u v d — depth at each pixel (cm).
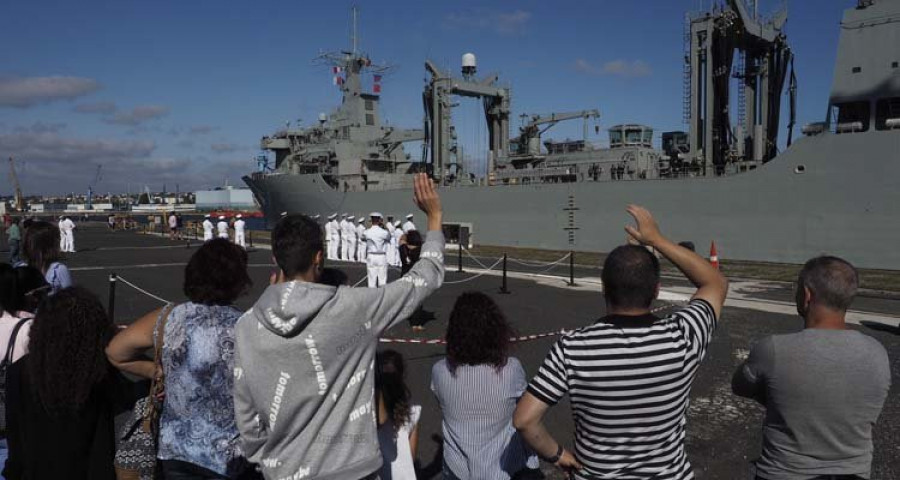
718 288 274
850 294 276
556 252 2711
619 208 2622
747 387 295
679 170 2673
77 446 302
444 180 3481
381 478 320
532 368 797
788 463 273
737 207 2270
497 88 3625
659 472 244
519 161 3466
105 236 4362
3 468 351
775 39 2541
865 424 264
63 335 291
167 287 1609
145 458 320
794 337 275
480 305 333
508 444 331
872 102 1977
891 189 1894
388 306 251
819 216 2059
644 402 241
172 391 279
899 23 1916
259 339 233
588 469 250
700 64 2541
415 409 344
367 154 4112
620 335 245
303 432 235
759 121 2641
